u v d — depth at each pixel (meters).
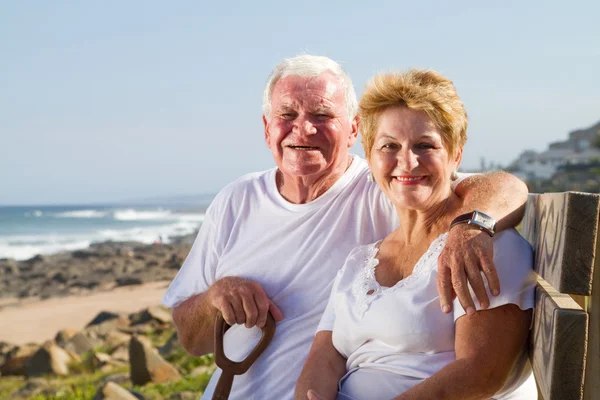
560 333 1.62
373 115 2.43
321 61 3.12
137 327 19.92
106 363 14.34
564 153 116.88
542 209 1.97
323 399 2.23
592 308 1.67
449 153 2.37
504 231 2.15
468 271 1.99
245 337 3.10
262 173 3.41
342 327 2.46
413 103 2.30
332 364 2.52
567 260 1.64
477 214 2.09
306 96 3.05
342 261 3.03
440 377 2.04
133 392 7.48
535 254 2.07
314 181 3.12
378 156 2.41
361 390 2.34
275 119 3.11
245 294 3.00
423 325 2.21
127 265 47.91
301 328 3.02
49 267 47.53
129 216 122.50
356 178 3.15
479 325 2.04
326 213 3.09
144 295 35.56
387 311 2.29
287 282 3.10
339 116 3.09
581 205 1.63
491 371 2.01
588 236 1.63
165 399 7.86
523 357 2.15
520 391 2.27
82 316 29.31
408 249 2.44
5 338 24.70
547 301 1.80
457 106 2.36
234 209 3.34
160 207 195.62
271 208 3.21
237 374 3.01
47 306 32.84
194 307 3.23
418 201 2.34
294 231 3.12
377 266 2.49
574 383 1.61
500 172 2.46
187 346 3.36
